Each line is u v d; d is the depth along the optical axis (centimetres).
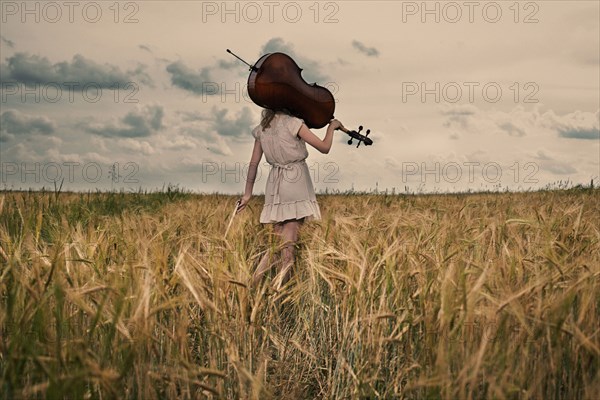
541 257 348
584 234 404
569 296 238
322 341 344
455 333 244
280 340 346
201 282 306
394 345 292
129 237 385
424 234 408
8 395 206
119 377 198
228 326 294
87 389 238
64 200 838
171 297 295
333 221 492
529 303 255
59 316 227
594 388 215
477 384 231
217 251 362
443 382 213
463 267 291
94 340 259
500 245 406
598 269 285
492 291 266
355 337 300
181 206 773
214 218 548
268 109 496
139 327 235
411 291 319
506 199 941
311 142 482
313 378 336
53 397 189
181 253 301
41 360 199
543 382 236
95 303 271
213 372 235
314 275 372
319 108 483
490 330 236
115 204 865
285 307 393
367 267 329
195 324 299
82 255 328
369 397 282
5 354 228
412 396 260
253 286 353
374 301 315
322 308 352
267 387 294
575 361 239
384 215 526
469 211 624
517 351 244
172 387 239
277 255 454
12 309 225
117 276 284
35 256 313
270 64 466
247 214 541
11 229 435
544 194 1038
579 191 1078
